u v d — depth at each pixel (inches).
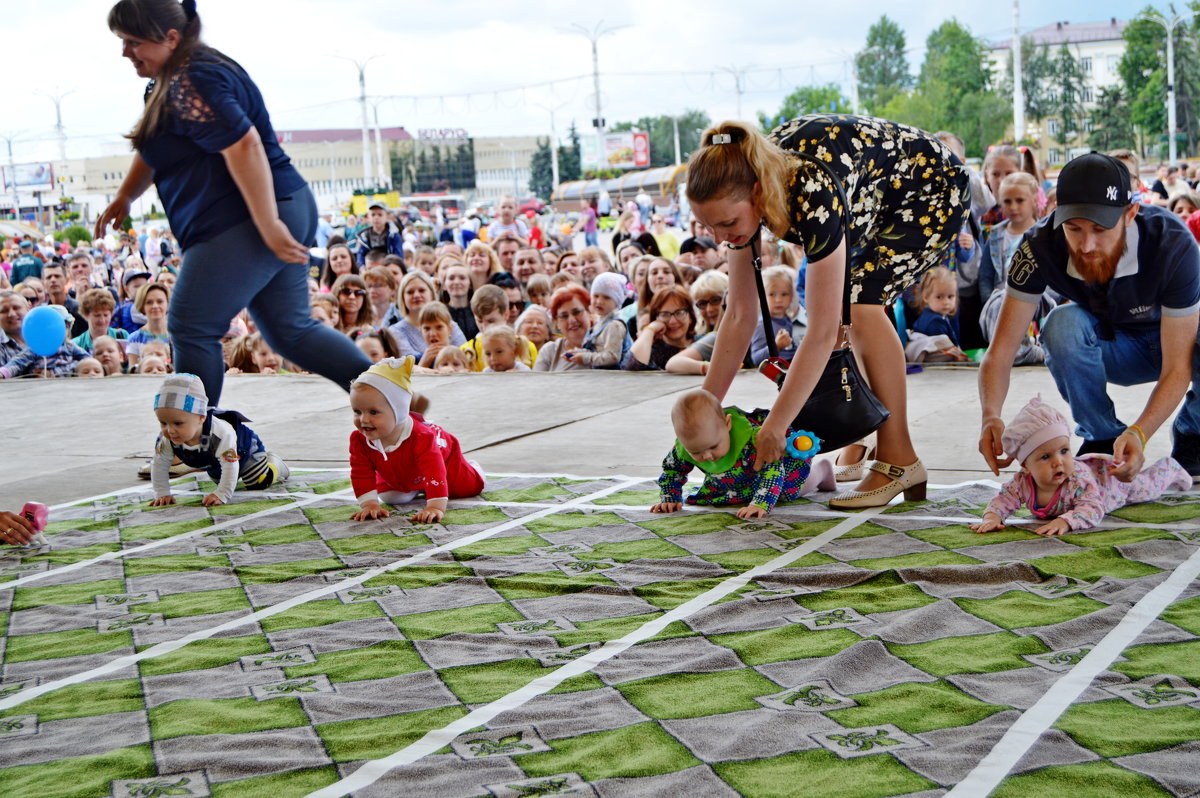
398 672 115.0
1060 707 97.0
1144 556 138.2
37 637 133.2
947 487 181.3
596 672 112.0
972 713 97.3
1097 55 3809.1
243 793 89.2
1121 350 170.4
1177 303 156.1
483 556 156.3
